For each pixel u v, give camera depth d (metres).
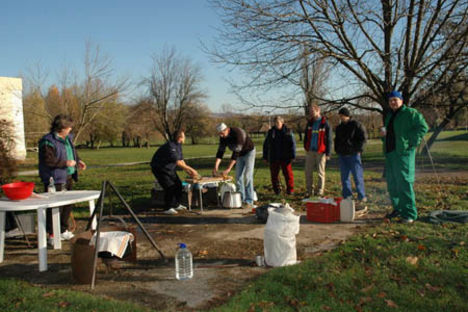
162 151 7.52
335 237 5.46
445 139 25.27
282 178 12.80
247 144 7.87
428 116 11.44
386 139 6.02
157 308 3.38
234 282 3.95
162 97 45.44
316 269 4.05
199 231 6.15
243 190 8.04
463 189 8.83
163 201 8.19
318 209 6.44
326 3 9.52
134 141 68.44
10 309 3.33
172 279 4.09
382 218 6.41
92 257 4.01
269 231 4.35
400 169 5.81
